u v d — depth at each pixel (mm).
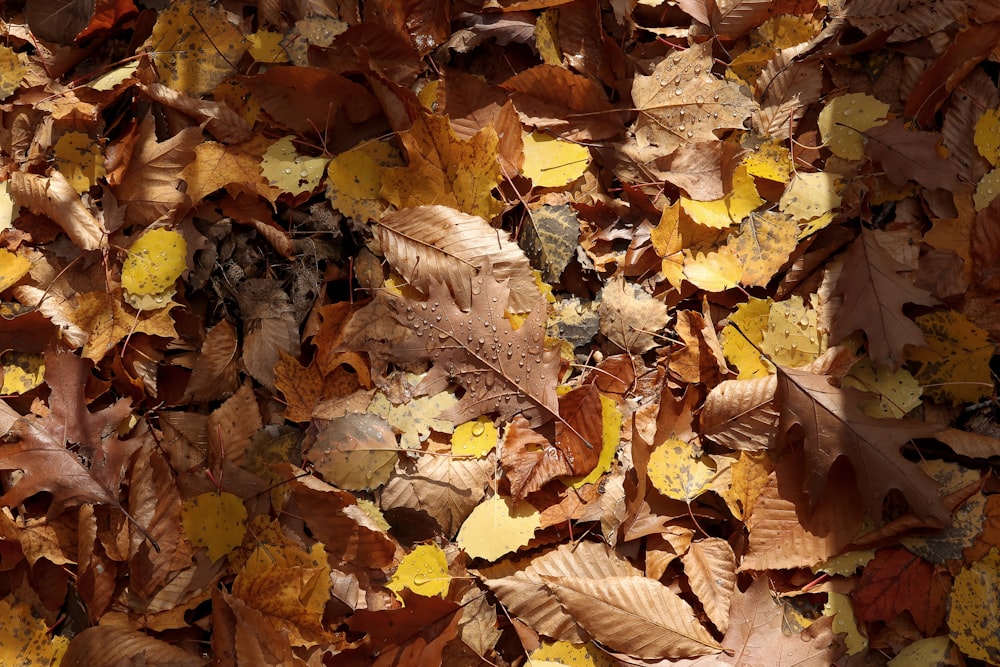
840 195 1037
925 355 1021
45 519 983
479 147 1025
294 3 1045
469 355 1011
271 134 1042
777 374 1003
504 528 996
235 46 1041
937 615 991
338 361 1016
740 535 1008
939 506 981
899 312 1011
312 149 1039
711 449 1018
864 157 1043
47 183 1016
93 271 1020
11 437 984
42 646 973
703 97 1055
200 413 1014
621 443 1020
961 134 1046
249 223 1029
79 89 1033
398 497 1000
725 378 1024
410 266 1021
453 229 1021
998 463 1008
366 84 1046
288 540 989
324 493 994
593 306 1039
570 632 986
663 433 1005
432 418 1008
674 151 1052
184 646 985
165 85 1036
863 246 1022
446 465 1005
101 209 1027
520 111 1060
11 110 1032
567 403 1009
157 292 1014
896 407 1012
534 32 1055
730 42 1072
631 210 1058
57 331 1006
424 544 999
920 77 1050
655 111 1058
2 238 1015
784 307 1027
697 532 1008
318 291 1024
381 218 1025
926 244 1034
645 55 1073
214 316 1026
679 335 1028
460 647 981
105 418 991
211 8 1041
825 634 978
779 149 1048
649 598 981
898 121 1040
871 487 987
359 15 1050
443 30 1055
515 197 1047
